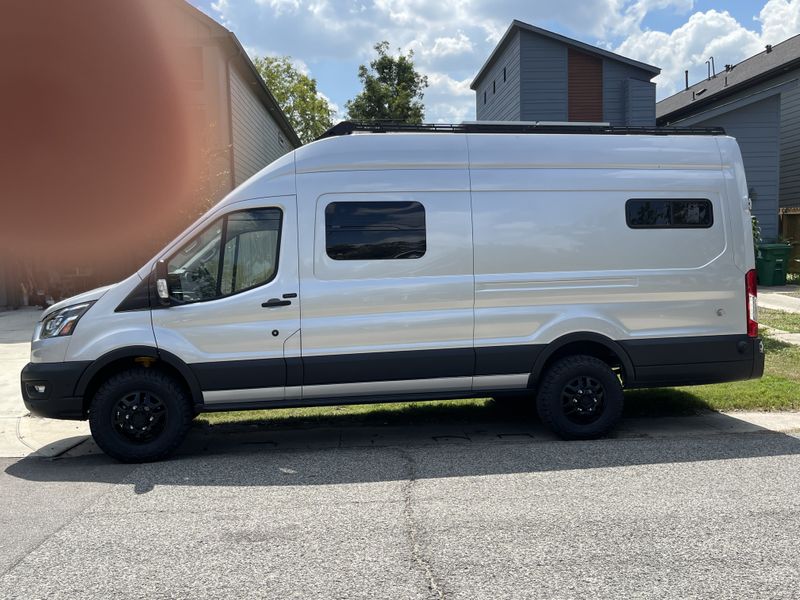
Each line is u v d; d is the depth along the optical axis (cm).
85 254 1480
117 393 543
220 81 1525
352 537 389
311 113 4366
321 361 558
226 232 557
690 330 606
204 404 557
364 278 564
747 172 2009
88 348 538
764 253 1700
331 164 566
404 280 568
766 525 396
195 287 555
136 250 1448
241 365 551
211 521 418
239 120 1703
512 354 583
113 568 354
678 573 337
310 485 487
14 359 998
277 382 558
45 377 537
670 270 601
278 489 479
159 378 550
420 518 416
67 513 438
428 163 575
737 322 611
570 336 590
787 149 2317
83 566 357
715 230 609
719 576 333
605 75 2130
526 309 584
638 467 513
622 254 596
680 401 701
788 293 1538
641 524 400
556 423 590
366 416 700
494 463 531
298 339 557
